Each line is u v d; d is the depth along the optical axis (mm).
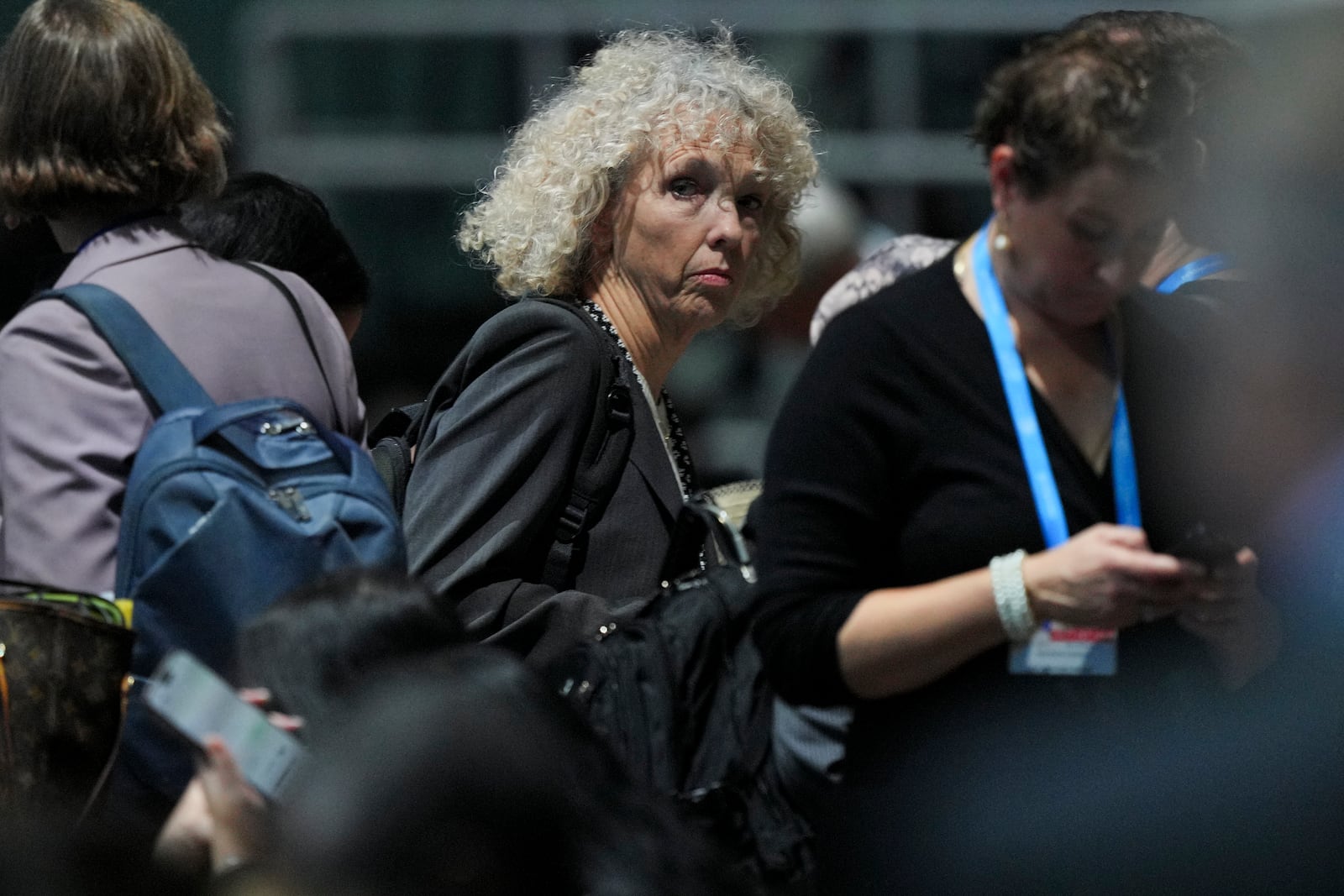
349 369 9258
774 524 7117
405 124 22078
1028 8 21547
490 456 9391
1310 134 7137
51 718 7426
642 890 4441
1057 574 6590
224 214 10406
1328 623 7281
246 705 5664
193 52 21812
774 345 20953
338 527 7945
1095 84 6484
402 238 22172
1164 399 7152
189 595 7703
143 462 7887
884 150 21641
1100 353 7047
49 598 7703
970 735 7016
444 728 4270
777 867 8023
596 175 9977
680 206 10062
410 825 4102
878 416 6953
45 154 8375
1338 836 7223
